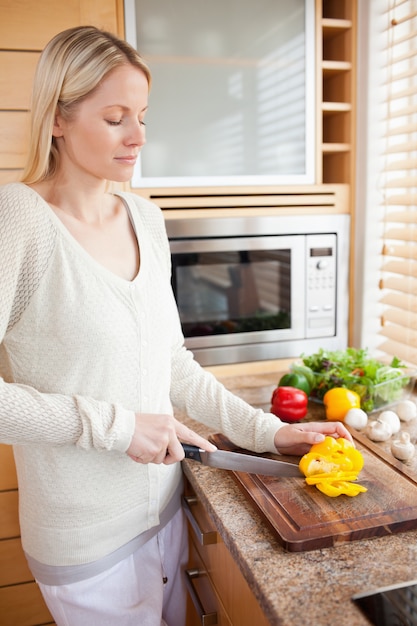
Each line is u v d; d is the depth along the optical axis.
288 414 1.29
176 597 1.26
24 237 0.89
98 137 0.90
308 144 1.61
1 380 0.90
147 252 1.05
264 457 1.11
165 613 1.27
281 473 1.03
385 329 1.67
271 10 1.51
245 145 1.56
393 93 1.56
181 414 1.38
